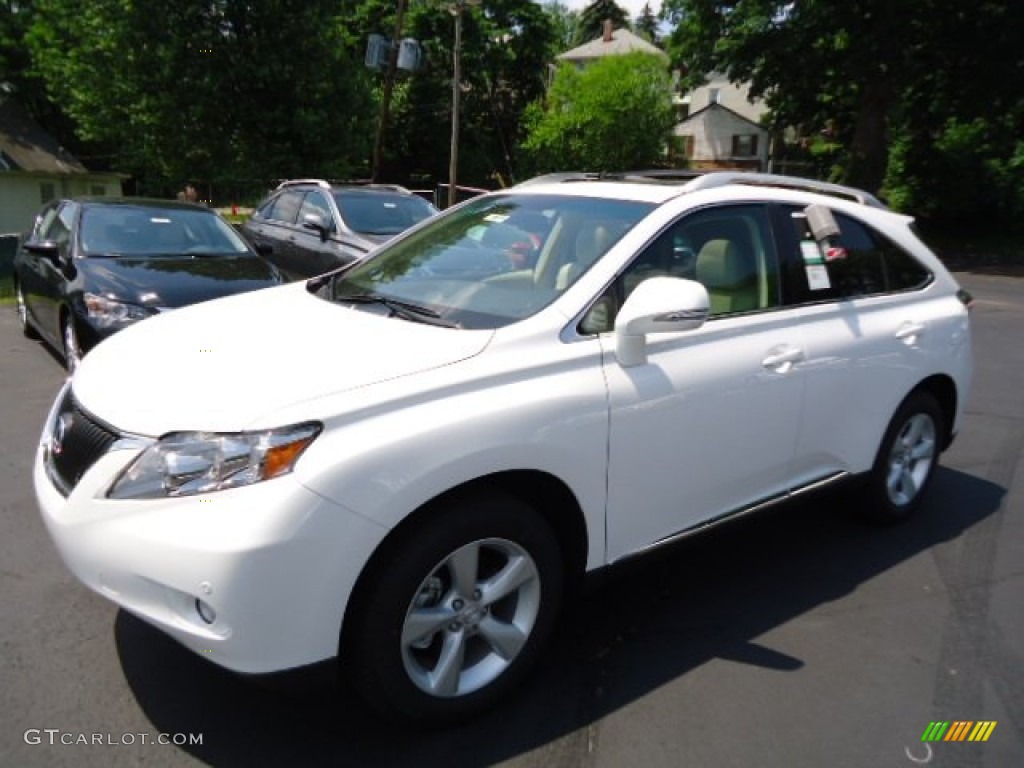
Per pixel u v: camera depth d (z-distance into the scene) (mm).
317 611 2293
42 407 5992
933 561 4062
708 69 26734
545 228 3418
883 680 3059
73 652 3037
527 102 44781
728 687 2980
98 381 2781
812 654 3211
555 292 2998
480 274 3340
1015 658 3234
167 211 7566
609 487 2904
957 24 23172
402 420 2428
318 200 9414
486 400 2584
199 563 2217
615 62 40906
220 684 2883
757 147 48156
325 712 2764
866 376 3869
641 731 2727
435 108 41281
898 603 3637
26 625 3197
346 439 2334
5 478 4625
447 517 2516
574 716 2791
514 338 2754
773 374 3396
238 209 31219
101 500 2404
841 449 3877
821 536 4324
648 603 3578
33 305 7652
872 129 24734
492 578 2699
